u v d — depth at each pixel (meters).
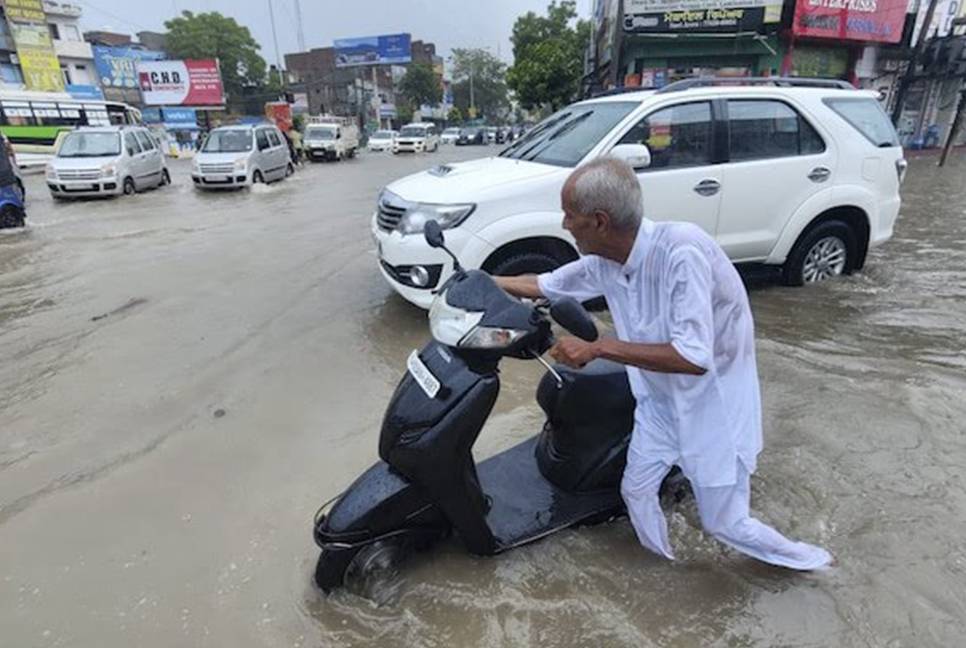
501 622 2.16
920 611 2.17
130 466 3.15
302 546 2.55
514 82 32.97
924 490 2.84
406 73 76.44
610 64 20.70
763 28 17.58
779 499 2.79
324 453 3.25
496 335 2.01
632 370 2.30
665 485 2.68
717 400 2.09
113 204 12.88
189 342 4.79
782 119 5.20
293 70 79.81
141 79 41.03
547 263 4.65
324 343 4.73
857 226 5.73
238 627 2.16
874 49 19.77
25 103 21.91
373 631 2.13
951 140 18.38
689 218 4.96
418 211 4.50
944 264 6.69
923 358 4.32
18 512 2.80
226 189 15.20
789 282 5.72
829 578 2.33
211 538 2.61
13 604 2.28
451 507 2.20
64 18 40.31
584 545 2.50
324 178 18.25
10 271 7.10
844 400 3.69
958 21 21.62
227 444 3.35
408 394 2.15
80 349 4.68
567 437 2.55
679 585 2.31
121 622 2.19
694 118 4.93
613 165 1.96
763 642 2.07
